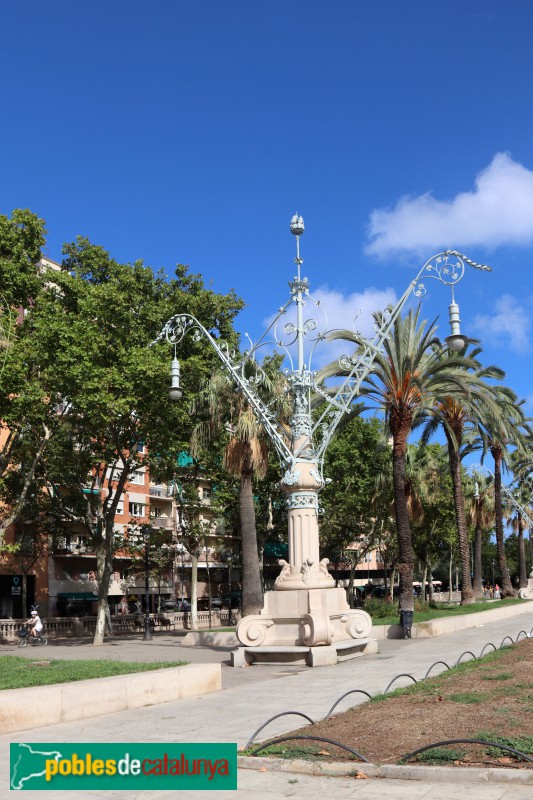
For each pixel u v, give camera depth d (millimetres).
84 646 29969
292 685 13828
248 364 28859
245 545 28531
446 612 34094
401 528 27453
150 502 61906
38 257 31000
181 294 33906
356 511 49531
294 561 19156
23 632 33031
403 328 27609
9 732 9688
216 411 29719
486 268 18422
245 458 28703
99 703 11008
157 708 11531
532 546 54562
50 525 42562
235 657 18141
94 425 29594
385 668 16078
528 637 21922
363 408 29188
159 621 47219
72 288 30562
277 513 50719
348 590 58844
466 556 40406
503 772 6676
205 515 61344
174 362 20078
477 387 34219
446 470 53938
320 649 17500
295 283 20219
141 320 30984
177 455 35906
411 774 6961
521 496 63281
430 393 30531
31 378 29859
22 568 44938
